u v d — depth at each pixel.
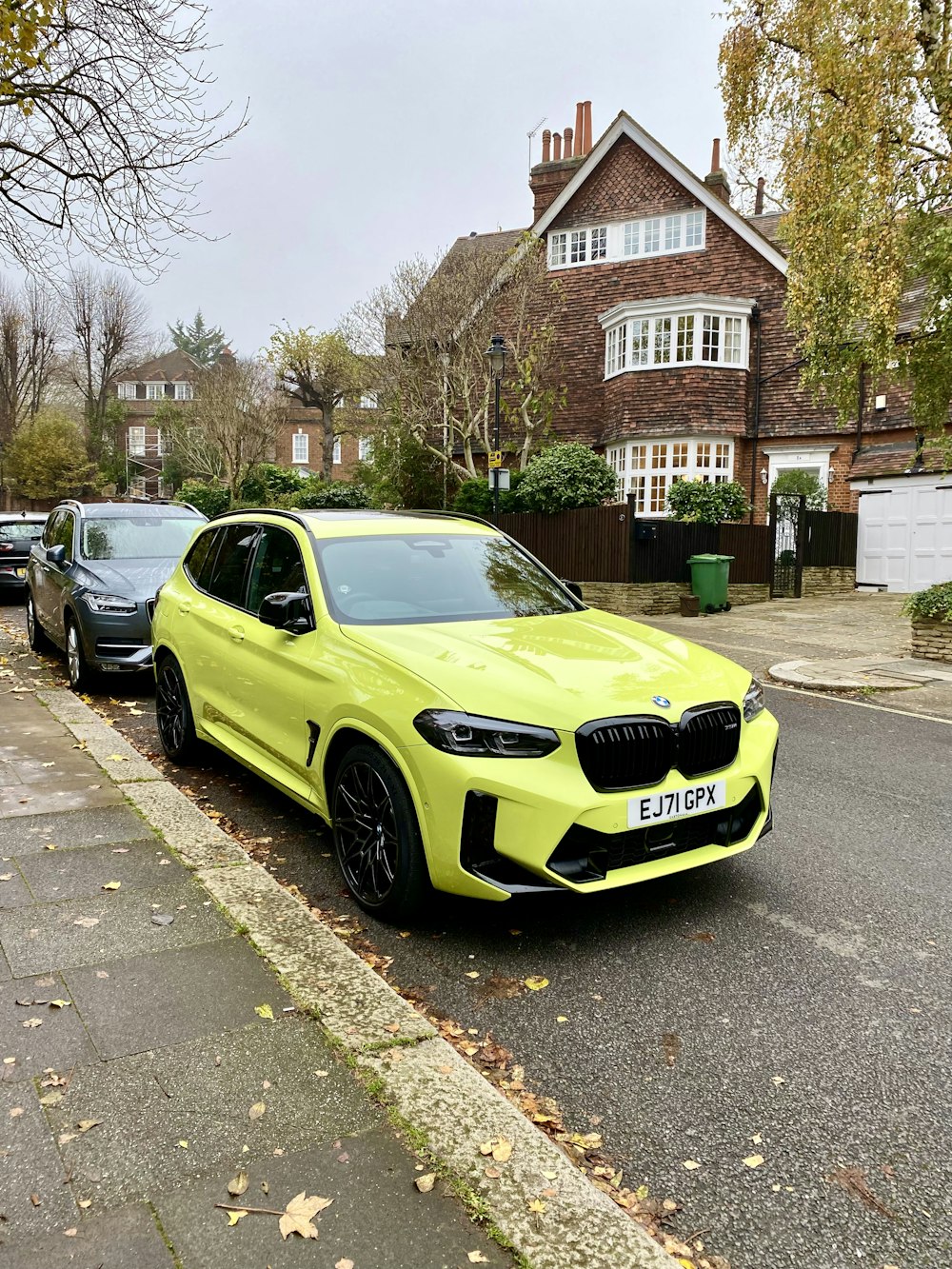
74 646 8.41
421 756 3.41
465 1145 2.32
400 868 3.58
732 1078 2.77
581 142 26.77
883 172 9.94
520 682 3.53
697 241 22.67
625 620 4.90
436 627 4.16
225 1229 2.03
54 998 2.97
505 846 3.28
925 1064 2.84
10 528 15.94
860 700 8.81
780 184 11.25
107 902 3.73
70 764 5.72
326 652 4.13
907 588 19.09
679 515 18.53
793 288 11.23
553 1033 2.99
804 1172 2.36
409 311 21.81
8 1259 1.93
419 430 22.70
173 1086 2.54
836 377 11.89
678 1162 2.39
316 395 36.78
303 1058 2.69
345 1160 2.26
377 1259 1.96
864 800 5.62
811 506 20.17
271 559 5.10
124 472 53.50
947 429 18.42
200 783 5.70
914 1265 2.06
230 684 5.04
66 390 54.94
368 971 3.19
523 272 22.41
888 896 4.14
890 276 10.05
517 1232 2.04
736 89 11.47
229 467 35.03
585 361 24.14
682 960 3.50
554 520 17.61
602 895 4.12
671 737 3.54
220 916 3.61
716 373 21.36
